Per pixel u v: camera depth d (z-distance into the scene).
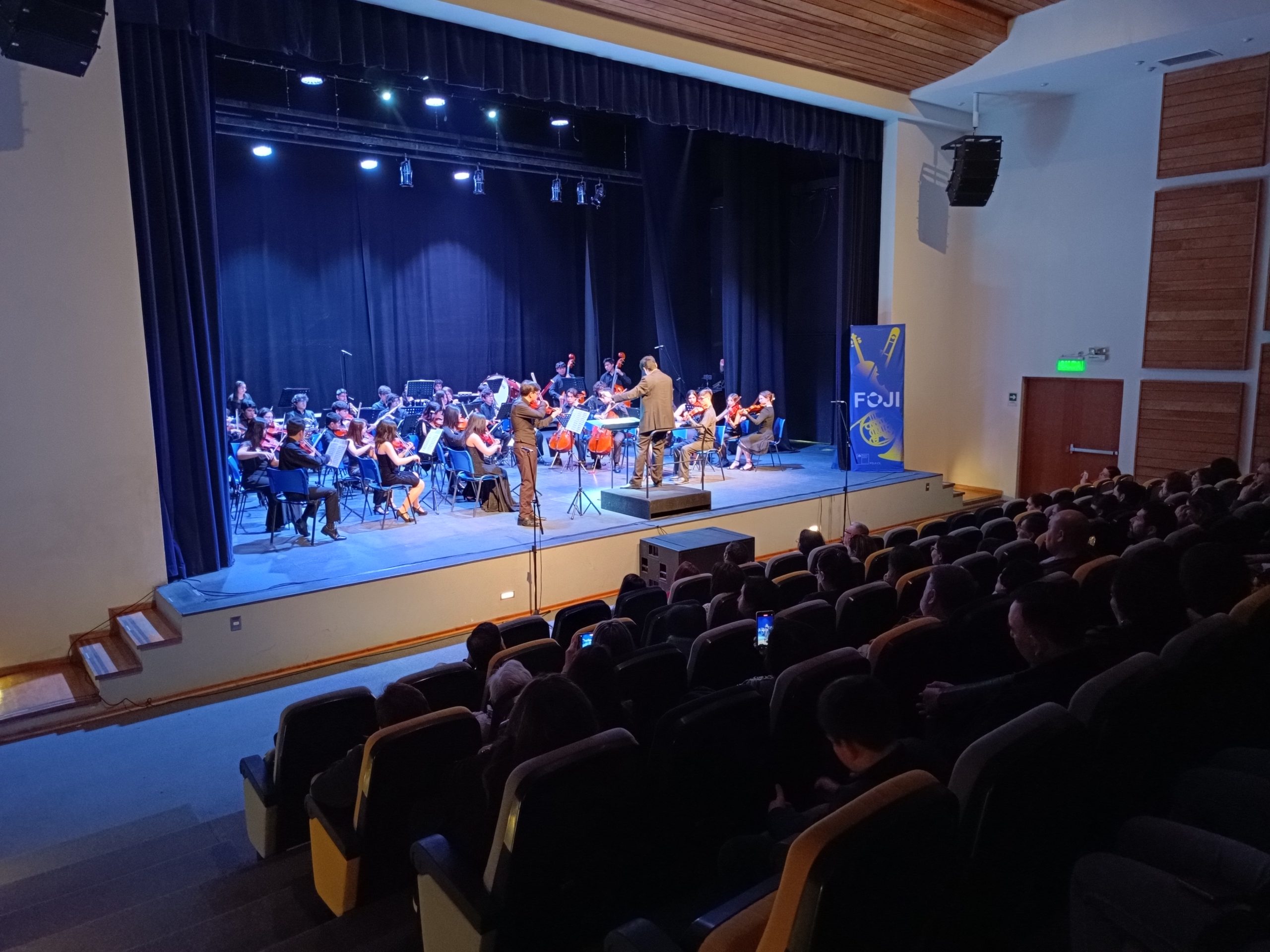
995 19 9.33
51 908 3.42
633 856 2.70
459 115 11.52
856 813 1.70
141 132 6.22
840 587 4.64
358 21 6.82
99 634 6.28
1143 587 3.19
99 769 4.93
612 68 8.41
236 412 10.82
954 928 2.12
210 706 5.73
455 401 12.90
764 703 2.75
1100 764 2.41
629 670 3.26
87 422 6.13
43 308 5.91
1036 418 11.49
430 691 3.65
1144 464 10.45
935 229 11.62
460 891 2.21
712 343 15.17
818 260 14.24
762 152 13.73
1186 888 1.81
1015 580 3.99
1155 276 10.15
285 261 12.84
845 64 9.52
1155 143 10.00
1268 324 9.38
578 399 12.44
